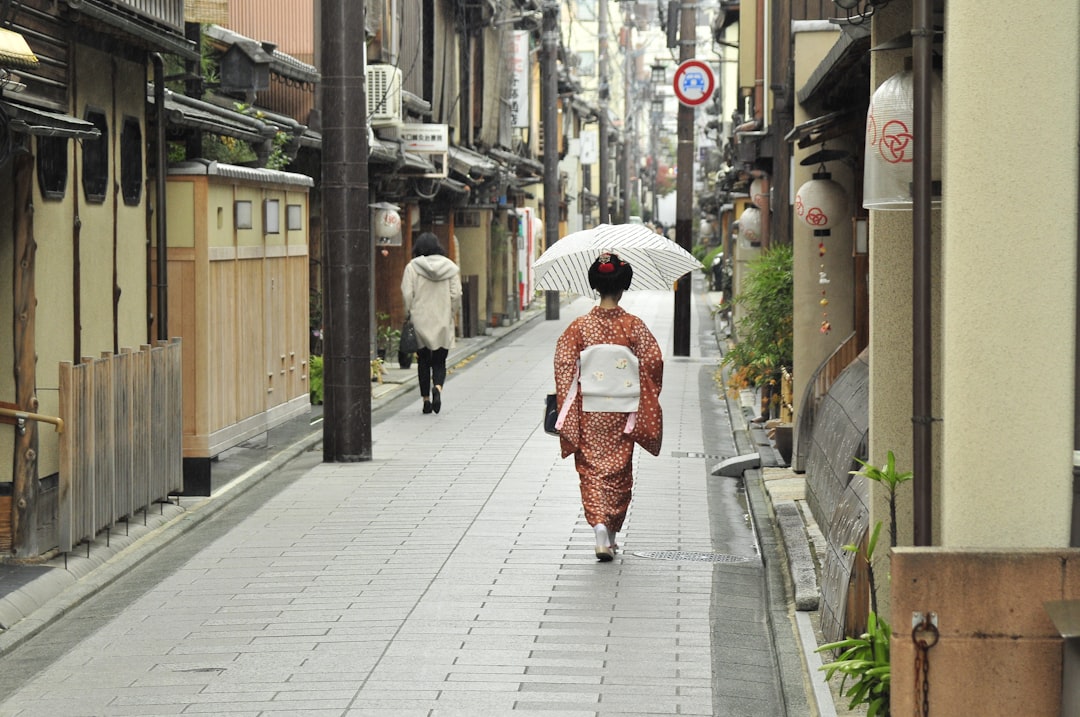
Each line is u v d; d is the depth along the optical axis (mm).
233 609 15492
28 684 13008
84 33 18688
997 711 9242
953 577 9219
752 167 41812
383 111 41719
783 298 29250
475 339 58969
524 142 87625
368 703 12133
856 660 10703
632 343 17922
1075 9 9352
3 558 16922
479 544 18703
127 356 18656
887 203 11547
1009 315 9492
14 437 16891
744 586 16734
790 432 25859
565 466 25406
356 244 25984
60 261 17828
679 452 28109
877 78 12688
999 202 9445
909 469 12688
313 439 29031
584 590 16266
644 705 12164
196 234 22391
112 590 16656
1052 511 9531
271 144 28625
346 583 16578
